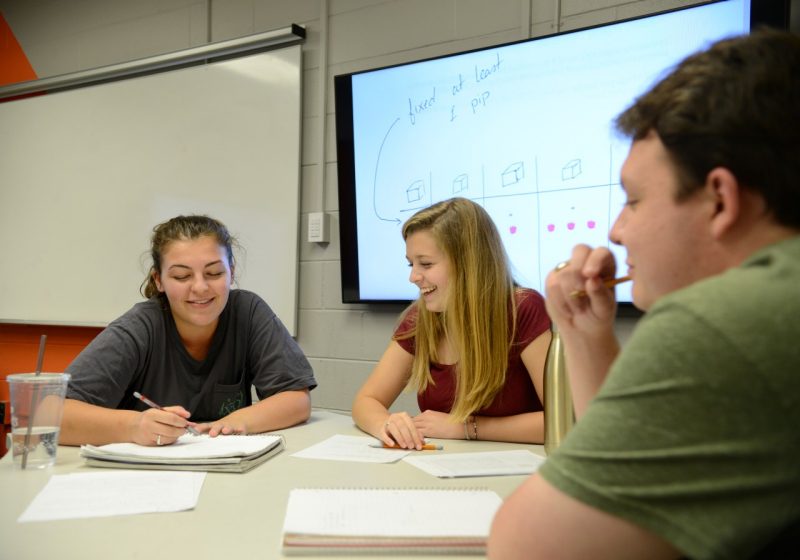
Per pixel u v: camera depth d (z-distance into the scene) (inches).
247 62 109.8
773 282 16.3
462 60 90.7
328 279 103.1
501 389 56.3
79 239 123.6
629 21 79.4
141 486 35.3
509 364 56.6
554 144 84.4
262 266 106.7
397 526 27.1
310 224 102.9
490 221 59.6
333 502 30.6
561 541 17.5
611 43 80.5
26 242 128.3
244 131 109.4
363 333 100.4
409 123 94.5
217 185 111.3
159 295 62.2
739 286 16.6
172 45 120.2
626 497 16.5
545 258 85.0
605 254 28.8
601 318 28.8
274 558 25.1
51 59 132.4
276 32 106.0
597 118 81.5
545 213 85.0
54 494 33.6
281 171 105.8
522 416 51.2
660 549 16.7
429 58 93.1
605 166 81.2
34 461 39.8
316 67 105.6
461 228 57.4
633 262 20.9
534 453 45.5
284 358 62.2
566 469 17.8
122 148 120.5
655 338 17.0
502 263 58.4
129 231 119.0
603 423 17.4
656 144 19.8
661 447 16.1
